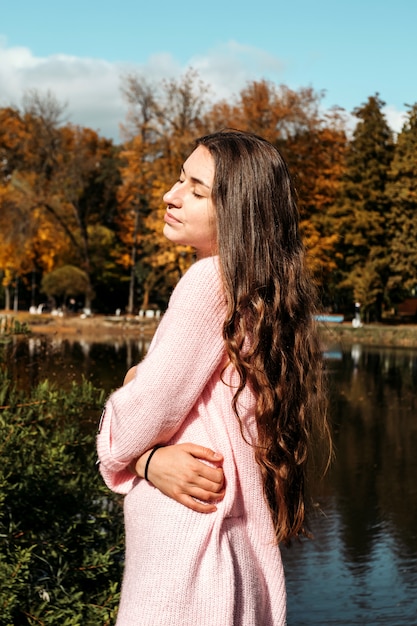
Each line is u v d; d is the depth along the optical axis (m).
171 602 1.76
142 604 1.78
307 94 42.53
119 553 4.66
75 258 56.41
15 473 4.11
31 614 3.77
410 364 28.94
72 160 49.03
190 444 1.84
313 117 42.72
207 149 2.02
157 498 1.85
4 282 54.19
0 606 3.57
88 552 4.37
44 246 54.19
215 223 1.99
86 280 52.25
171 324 1.85
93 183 52.25
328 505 9.93
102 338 36.72
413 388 21.61
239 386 1.87
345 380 23.30
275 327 1.92
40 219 49.19
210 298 1.87
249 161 1.98
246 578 1.86
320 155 43.75
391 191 50.41
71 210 55.12
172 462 1.82
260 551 1.93
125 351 27.64
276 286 1.93
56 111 47.97
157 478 1.84
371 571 7.80
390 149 52.56
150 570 1.80
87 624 3.94
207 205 1.99
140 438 1.82
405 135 50.72
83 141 52.31
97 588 4.26
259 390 1.90
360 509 9.77
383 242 51.66
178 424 1.86
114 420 1.84
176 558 1.79
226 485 1.86
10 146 49.56
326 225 50.47
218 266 1.91
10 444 4.17
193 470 1.81
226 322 1.85
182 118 43.78
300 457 1.99
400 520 9.34
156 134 46.28
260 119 42.25
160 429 1.83
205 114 43.66
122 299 62.47
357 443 13.89
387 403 18.72
